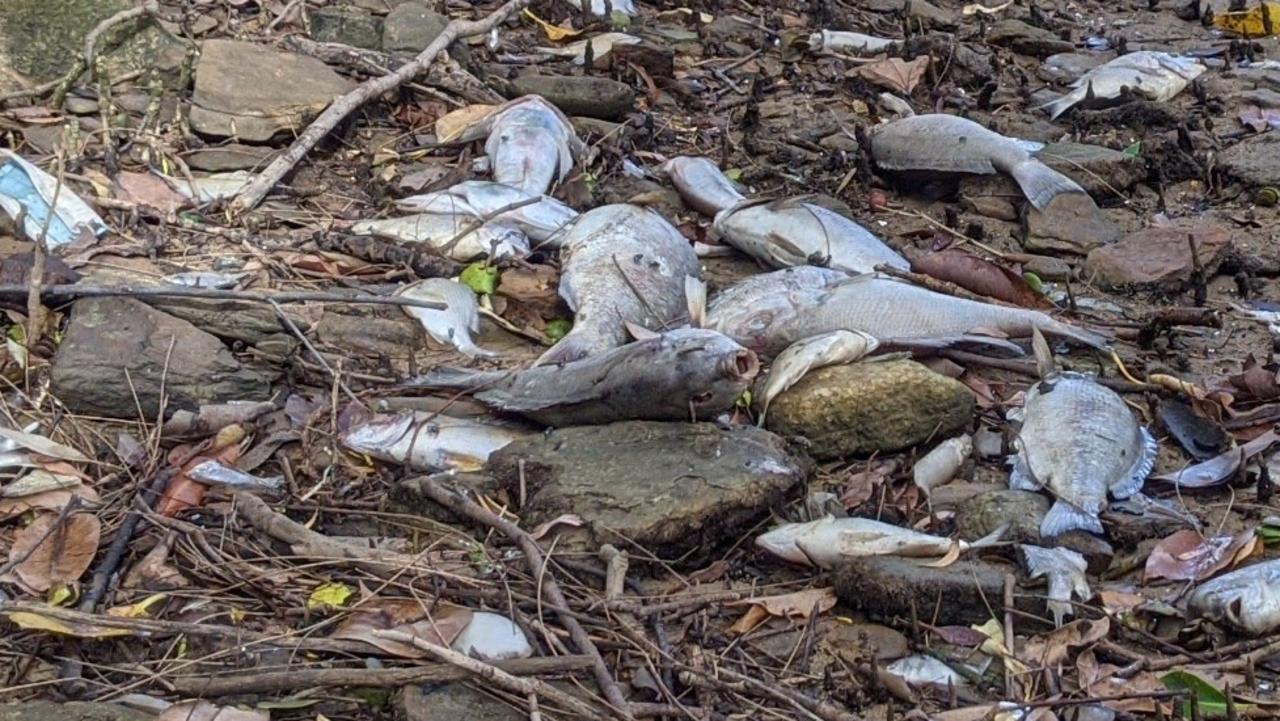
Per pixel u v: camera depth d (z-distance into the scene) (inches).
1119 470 98.7
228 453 99.3
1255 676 90.8
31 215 110.5
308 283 110.1
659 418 98.4
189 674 89.1
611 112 131.1
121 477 97.9
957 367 106.2
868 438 101.0
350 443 99.3
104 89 119.0
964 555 93.9
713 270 116.4
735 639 92.0
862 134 128.9
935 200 126.8
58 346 102.7
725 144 130.3
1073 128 137.2
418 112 125.9
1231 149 132.4
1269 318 114.3
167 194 115.3
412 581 92.9
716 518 94.7
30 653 90.1
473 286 110.6
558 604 91.3
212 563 93.5
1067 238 121.0
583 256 108.4
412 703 87.7
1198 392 104.9
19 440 97.5
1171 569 95.3
